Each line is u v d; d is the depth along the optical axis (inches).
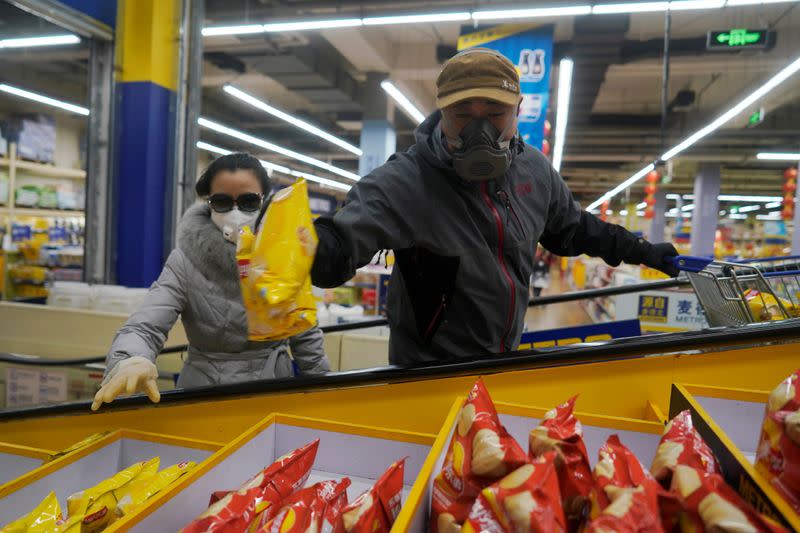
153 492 34.3
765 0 205.0
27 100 360.5
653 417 43.8
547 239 68.3
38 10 181.0
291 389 47.0
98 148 214.8
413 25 377.7
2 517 33.5
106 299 172.7
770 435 25.6
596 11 214.2
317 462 40.7
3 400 153.1
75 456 38.0
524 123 285.9
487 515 23.1
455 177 50.8
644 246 67.1
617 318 204.1
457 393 46.1
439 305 53.3
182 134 224.4
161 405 47.9
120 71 213.2
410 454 38.8
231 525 26.0
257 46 374.3
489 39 291.6
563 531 22.3
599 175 979.3
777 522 22.6
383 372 46.3
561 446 27.2
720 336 45.3
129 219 216.8
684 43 337.1
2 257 290.8
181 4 219.0
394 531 23.8
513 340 56.5
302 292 30.1
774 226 778.2
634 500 22.3
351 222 47.0
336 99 457.7
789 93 464.4
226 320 67.8
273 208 30.3
